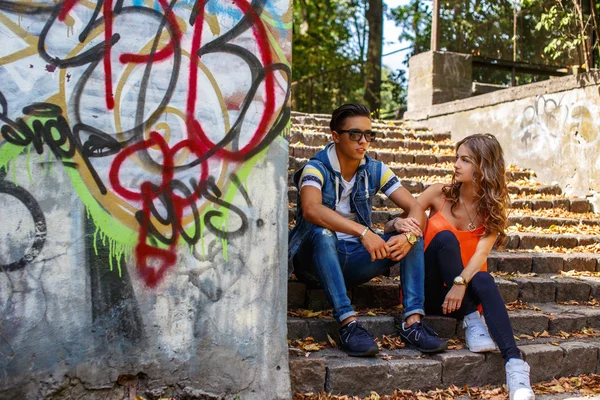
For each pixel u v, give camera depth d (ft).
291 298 12.55
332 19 59.82
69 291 8.78
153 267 9.20
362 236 11.09
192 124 9.38
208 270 9.49
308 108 48.24
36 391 8.61
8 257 8.48
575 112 21.01
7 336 8.48
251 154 9.73
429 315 12.48
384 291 13.02
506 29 29.71
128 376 9.09
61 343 8.74
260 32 9.76
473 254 12.18
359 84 50.67
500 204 12.09
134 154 9.08
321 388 10.40
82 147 8.80
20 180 8.52
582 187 20.80
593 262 16.39
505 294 14.20
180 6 9.29
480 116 25.11
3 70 8.41
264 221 9.82
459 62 28.53
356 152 11.59
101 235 8.93
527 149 22.99
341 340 11.10
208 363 9.47
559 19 28.22
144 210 9.14
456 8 28.78
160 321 9.24
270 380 9.80
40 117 8.59
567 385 11.58
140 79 9.09
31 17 8.54
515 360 10.83
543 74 30.32
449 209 12.64
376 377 10.64
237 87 9.63
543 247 17.20
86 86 8.82
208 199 9.48
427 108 27.89
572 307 14.26
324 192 11.77
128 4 9.01
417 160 22.26
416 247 11.61
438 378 11.03
